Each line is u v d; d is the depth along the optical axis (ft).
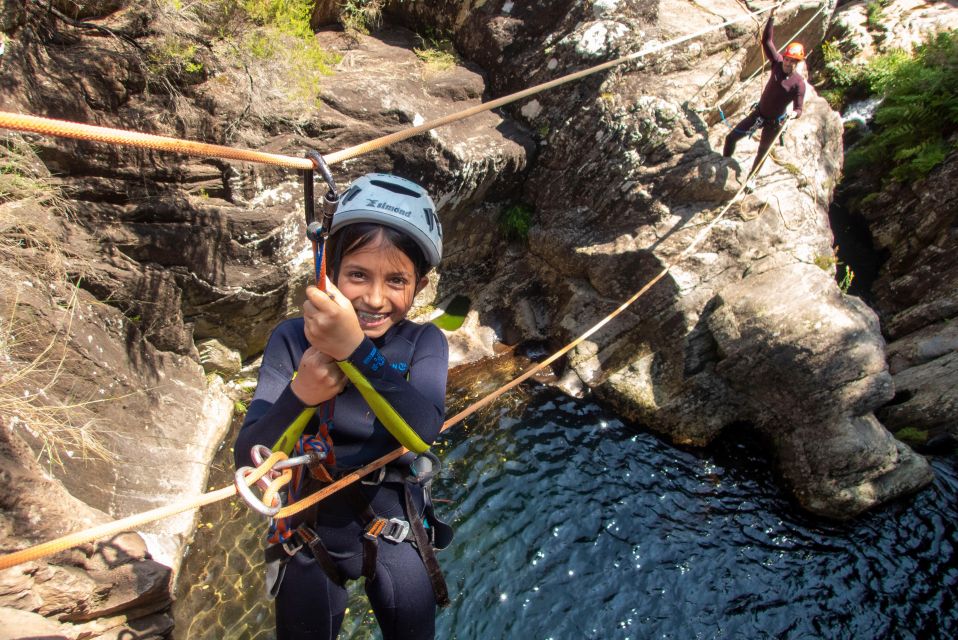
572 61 26.21
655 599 19.67
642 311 25.91
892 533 22.16
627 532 21.35
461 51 28.22
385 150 23.61
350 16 27.07
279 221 21.31
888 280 33.45
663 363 25.46
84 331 17.78
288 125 21.81
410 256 6.10
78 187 18.42
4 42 16.42
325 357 5.45
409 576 7.27
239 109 20.71
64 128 4.36
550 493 22.29
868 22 42.11
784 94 23.48
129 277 19.16
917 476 23.00
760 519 22.40
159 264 19.93
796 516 22.63
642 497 22.59
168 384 20.11
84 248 18.40
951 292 29.91
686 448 24.56
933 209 32.73
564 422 24.94
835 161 30.91
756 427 24.85
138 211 19.42
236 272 21.16
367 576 7.17
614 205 26.37
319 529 7.12
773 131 24.66
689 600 19.76
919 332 29.53
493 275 29.30
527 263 28.86
